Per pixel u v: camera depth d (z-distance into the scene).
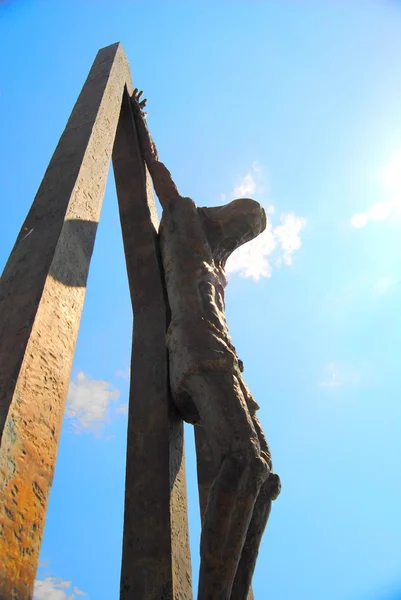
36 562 4.11
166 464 6.91
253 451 5.83
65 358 5.34
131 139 10.73
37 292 5.36
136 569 6.19
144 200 10.08
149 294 8.84
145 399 7.60
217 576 5.33
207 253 8.60
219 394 6.30
